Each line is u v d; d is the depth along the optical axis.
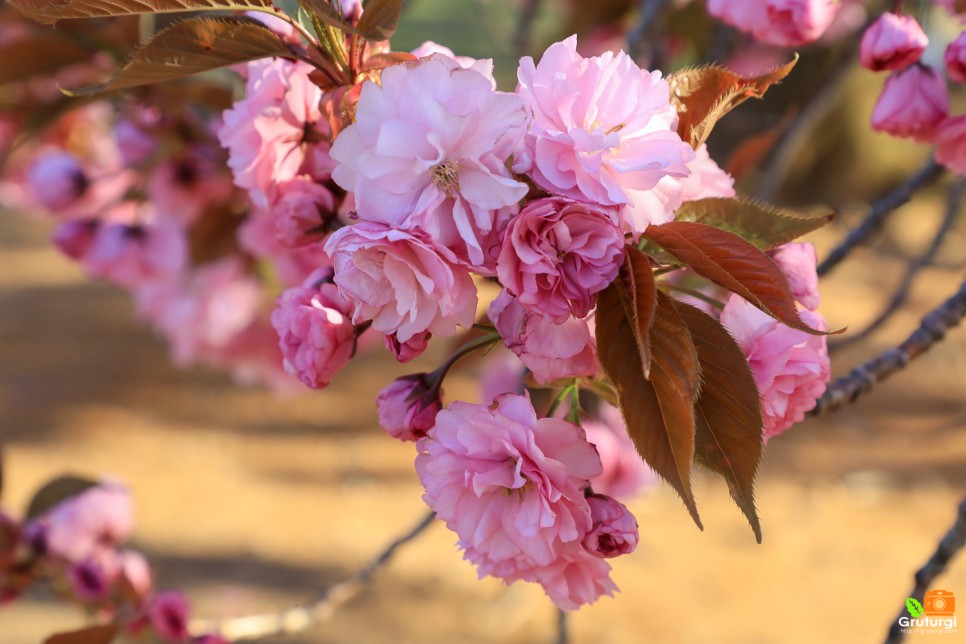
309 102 0.95
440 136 0.83
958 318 1.04
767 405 0.89
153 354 5.89
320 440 4.97
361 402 5.35
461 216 0.83
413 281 0.84
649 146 0.85
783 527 4.18
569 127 0.84
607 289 0.85
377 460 4.79
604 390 0.91
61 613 3.40
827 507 4.33
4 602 1.37
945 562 1.02
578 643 3.48
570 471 0.87
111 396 5.34
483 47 1.90
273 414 5.22
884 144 5.76
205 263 1.71
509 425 0.86
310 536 4.13
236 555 3.98
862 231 1.17
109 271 1.71
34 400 5.23
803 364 0.89
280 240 0.95
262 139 0.95
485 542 0.87
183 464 4.70
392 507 4.36
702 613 3.65
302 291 0.92
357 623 3.56
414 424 0.90
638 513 4.26
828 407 1.03
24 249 7.92
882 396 5.26
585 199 0.84
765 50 1.75
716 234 0.85
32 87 1.51
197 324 2.16
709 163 0.91
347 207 0.96
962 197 1.49
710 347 0.86
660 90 0.85
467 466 0.87
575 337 0.86
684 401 0.84
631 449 1.29
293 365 0.91
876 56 1.01
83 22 1.38
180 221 1.70
